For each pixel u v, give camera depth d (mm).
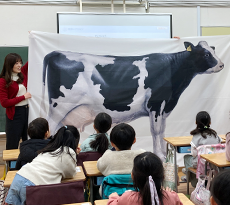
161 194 1040
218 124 3400
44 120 1905
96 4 4348
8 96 2809
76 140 1699
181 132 3365
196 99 3371
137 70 3246
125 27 4027
